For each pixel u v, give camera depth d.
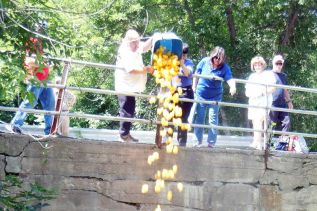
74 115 17.72
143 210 18.23
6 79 14.23
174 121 17.89
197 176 18.80
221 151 19.12
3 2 13.95
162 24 39.25
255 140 20.83
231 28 40.09
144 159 18.31
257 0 40.31
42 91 18.97
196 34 38.78
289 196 20.00
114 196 17.98
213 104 19.05
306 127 38.59
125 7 34.06
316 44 40.88
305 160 20.31
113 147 18.06
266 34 40.72
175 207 18.50
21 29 14.55
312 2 38.91
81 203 17.66
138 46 18.25
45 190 15.29
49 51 15.66
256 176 19.56
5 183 16.27
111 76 34.41
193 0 39.81
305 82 39.19
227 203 19.09
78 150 17.73
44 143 17.42
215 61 19.98
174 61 17.72
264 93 21.06
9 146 17.16
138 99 34.38
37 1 14.77
